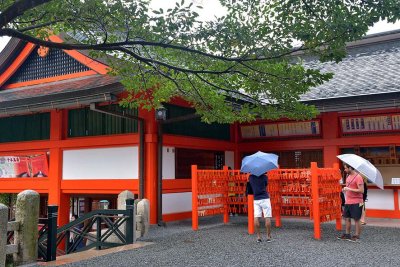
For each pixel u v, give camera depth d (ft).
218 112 24.12
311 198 31.71
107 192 39.14
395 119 38.52
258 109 22.12
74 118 42.06
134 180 37.76
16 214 22.90
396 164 39.27
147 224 30.50
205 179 35.22
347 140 40.63
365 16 17.78
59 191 41.63
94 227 38.93
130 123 38.70
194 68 22.16
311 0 18.52
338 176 31.83
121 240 28.12
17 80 46.55
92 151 40.57
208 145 43.39
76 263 22.21
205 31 18.71
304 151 44.16
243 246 25.99
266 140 46.21
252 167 27.48
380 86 35.68
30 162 43.88
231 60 19.16
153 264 21.43
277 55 19.12
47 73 44.47
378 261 21.29
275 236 29.76
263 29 19.20
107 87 31.37
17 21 21.26
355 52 50.60
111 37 21.56
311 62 50.67
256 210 27.66
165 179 38.24
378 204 39.91
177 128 40.19
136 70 24.02
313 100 36.55
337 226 32.58
